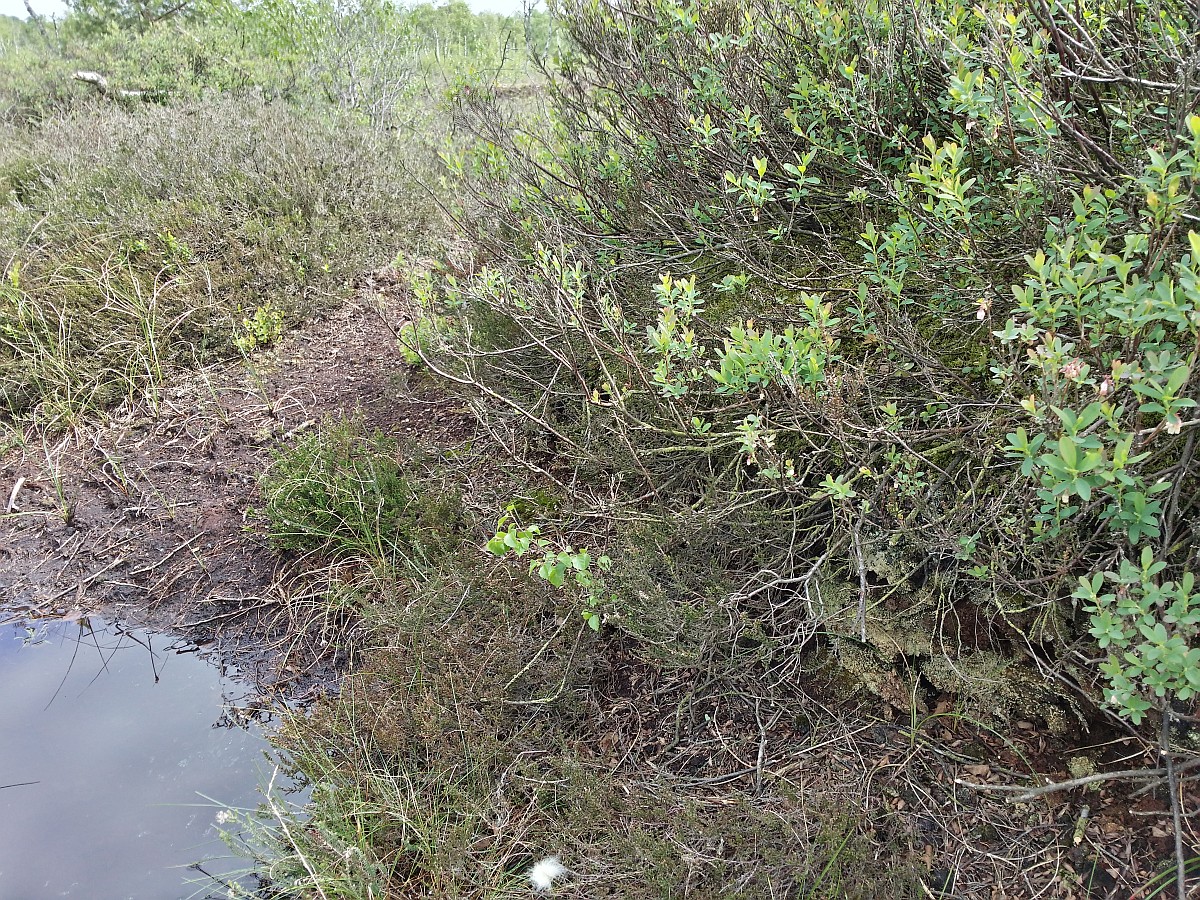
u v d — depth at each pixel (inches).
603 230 136.4
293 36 353.4
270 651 125.1
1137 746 72.2
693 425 93.7
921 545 82.0
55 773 109.0
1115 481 60.1
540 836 85.3
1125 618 65.3
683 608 92.3
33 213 232.2
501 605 105.7
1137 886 66.8
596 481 121.1
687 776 88.0
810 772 84.3
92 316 191.8
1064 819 72.7
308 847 88.7
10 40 653.3
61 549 152.0
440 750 93.7
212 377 187.8
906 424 90.7
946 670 82.9
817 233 114.4
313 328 201.0
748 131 107.2
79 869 96.3
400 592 117.6
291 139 251.9
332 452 140.1
